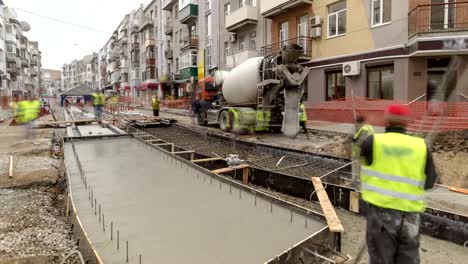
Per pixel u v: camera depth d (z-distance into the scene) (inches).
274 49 885.8
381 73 616.7
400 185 115.5
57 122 706.8
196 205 188.9
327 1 722.8
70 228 190.7
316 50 762.2
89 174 261.0
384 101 544.7
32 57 3457.2
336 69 708.7
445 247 176.2
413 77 555.8
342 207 228.7
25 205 235.1
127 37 2513.5
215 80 682.8
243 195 206.2
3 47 1951.3
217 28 1169.4
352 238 185.2
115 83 2913.4
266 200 195.6
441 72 554.9
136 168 279.9
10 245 173.0
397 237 115.9
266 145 387.9
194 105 783.1
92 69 4662.9
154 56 1910.7
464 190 231.0
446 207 204.1
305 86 800.3
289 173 287.6
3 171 324.2
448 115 359.3
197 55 1326.3
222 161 324.2
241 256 133.3
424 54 522.0
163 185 229.0
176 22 1560.0
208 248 139.5
